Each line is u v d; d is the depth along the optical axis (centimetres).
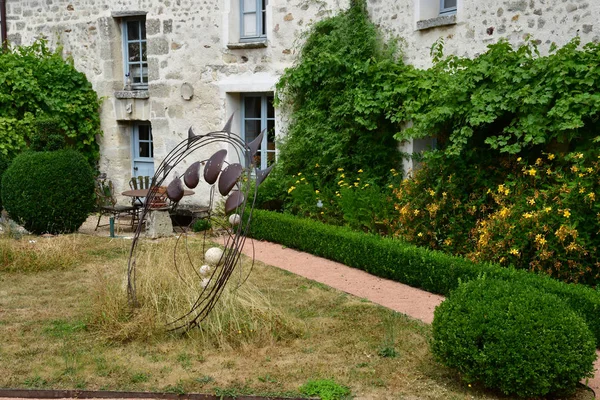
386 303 570
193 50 1024
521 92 621
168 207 875
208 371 424
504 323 381
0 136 1042
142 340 473
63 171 856
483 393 393
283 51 943
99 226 940
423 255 610
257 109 1016
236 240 486
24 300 578
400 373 420
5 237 804
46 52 1152
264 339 469
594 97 573
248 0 991
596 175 553
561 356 368
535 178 607
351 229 747
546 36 659
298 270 691
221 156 482
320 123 893
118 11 1086
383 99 813
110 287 536
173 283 520
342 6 883
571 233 534
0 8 1204
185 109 1045
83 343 471
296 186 865
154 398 392
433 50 776
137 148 1151
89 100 1134
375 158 844
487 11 711
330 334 491
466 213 665
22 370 424
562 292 489
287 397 386
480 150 689
